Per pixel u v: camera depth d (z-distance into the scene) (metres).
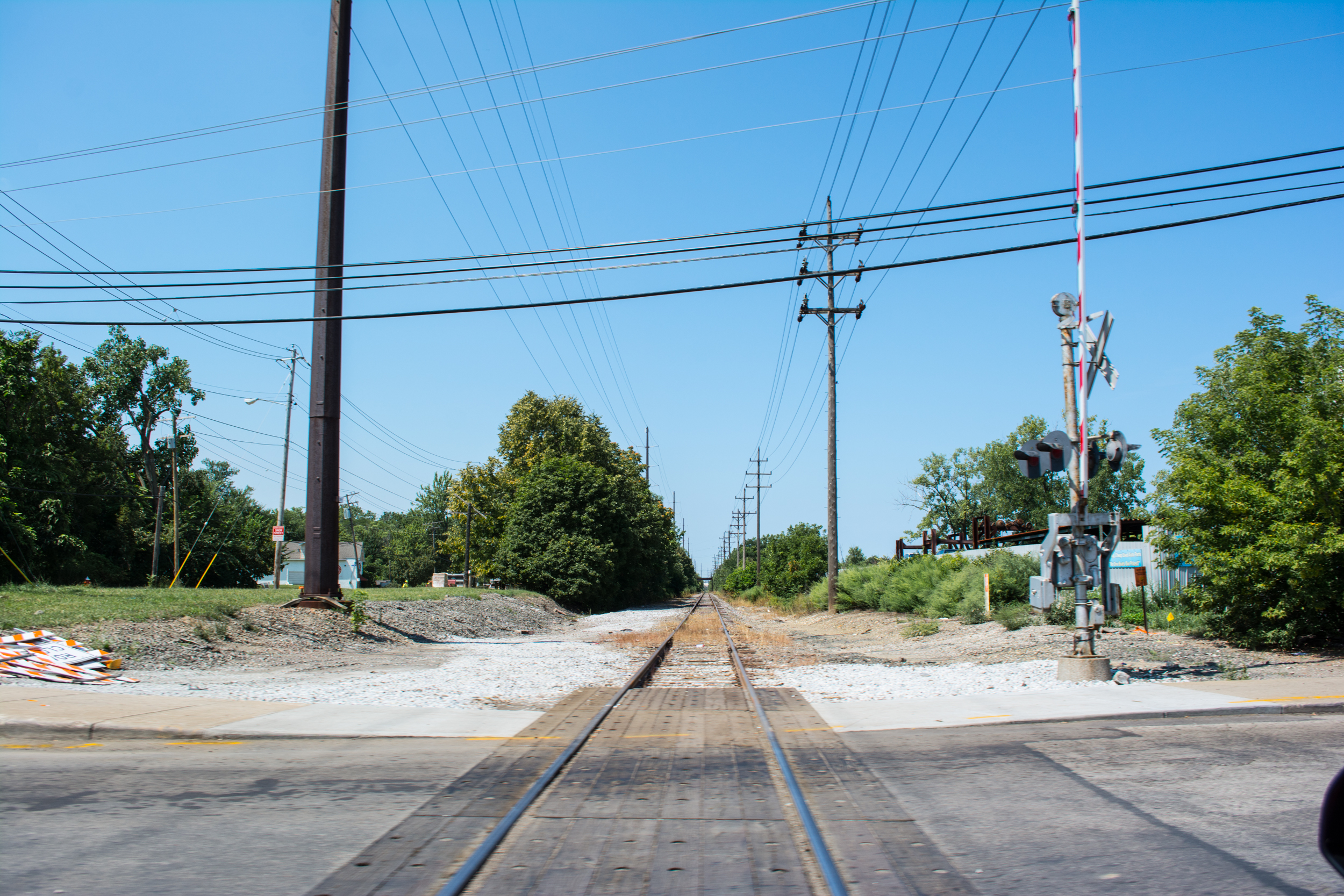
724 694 12.55
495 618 32.53
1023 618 21.92
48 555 47.88
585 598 54.28
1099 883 4.48
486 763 7.54
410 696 11.88
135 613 17.44
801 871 4.74
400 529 135.00
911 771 7.07
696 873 4.71
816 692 12.30
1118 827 5.45
